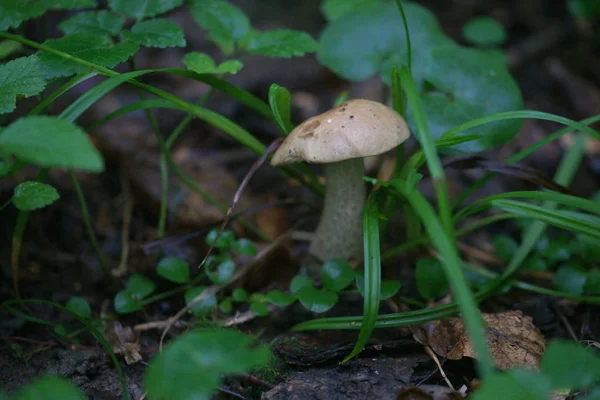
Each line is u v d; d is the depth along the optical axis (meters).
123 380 0.46
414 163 0.48
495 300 0.51
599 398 0.41
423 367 0.47
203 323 0.50
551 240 0.52
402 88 0.50
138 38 0.48
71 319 0.50
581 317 0.50
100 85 0.47
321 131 0.47
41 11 0.49
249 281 0.52
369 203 0.47
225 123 0.50
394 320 0.47
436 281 0.50
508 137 0.50
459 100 0.51
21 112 0.53
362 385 0.46
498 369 0.46
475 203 0.48
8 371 0.48
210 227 0.52
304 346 0.48
